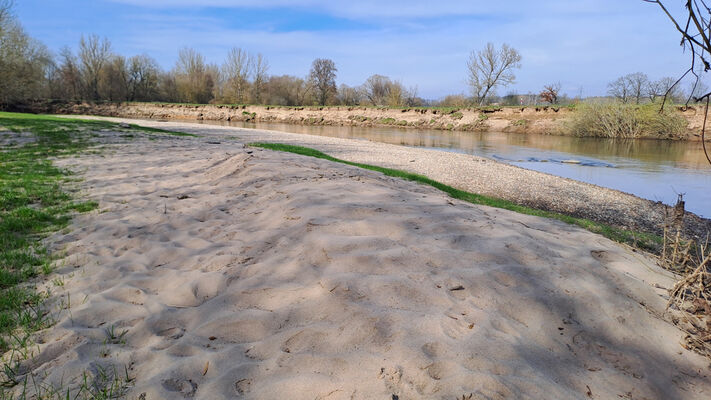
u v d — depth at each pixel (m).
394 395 2.35
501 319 3.20
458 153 24.31
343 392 2.39
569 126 38.31
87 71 67.44
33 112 60.41
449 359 2.67
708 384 2.82
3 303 3.52
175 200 6.81
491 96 60.88
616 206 12.04
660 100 32.56
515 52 56.91
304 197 6.04
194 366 2.71
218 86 74.06
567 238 5.47
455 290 3.59
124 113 64.38
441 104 66.00
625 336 3.26
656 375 2.85
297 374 2.58
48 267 4.27
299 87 74.00
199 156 11.50
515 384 2.49
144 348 2.93
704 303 3.56
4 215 5.89
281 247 4.50
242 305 3.44
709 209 12.34
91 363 2.75
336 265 3.98
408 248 4.32
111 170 9.48
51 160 10.72
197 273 4.06
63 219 5.82
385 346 2.81
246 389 2.49
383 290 3.53
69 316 3.35
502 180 15.09
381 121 53.53
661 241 7.00
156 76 72.44
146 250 4.75
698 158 23.23
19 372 2.68
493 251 4.36
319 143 24.94
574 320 3.38
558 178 16.14
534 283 3.81
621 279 4.14
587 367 2.85
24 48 47.97
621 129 35.16
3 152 11.55
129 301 3.61
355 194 6.32
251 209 6.07
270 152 11.56
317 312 3.25
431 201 6.27
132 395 2.45
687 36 1.77
